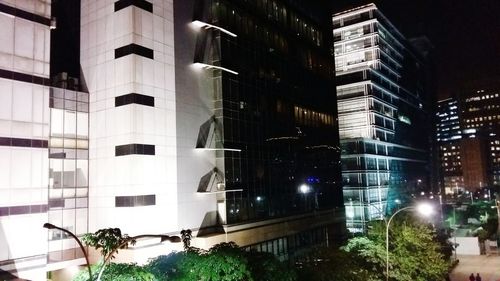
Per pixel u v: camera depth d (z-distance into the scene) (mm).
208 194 41312
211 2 44562
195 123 41031
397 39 110500
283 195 52344
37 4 31531
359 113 87500
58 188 35719
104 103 37594
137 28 36656
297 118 57906
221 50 43656
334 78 70938
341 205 67750
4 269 27688
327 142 65625
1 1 29297
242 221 43781
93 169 37844
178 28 40781
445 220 102500
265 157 49500
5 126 28734
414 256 36906
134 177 34844
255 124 48375
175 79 39625
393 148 100250
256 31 50844
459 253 69500
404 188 104250
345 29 94688
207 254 24500
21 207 29047
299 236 53625
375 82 89188
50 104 35719
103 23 38594
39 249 29797
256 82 49500
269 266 25844
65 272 35688
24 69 30234
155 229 35688
